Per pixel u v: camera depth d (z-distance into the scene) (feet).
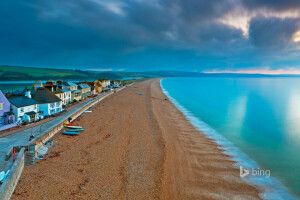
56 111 161.07
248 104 265.54
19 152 71.41
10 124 113.60
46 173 67.77
